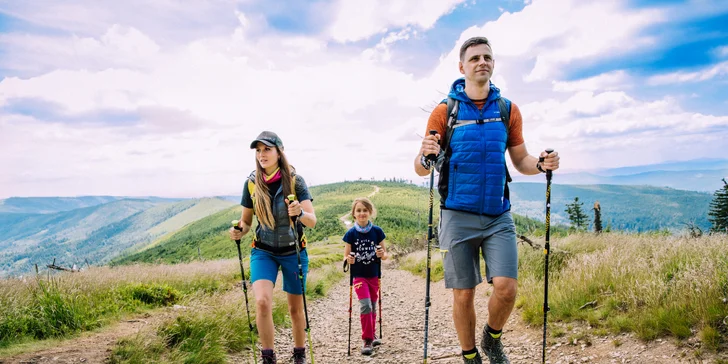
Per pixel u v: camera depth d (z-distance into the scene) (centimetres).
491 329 334
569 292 591
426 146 312
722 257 554
